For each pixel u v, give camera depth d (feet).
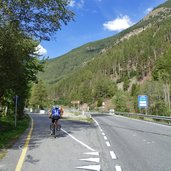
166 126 85.30
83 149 40.88
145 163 31.01
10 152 38.14
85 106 499.10
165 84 253.44
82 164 30.66
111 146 43.73
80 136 58.39
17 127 80.28
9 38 49.96
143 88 234.99
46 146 43.93
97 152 38.19
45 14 54.49
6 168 28.73
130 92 442.09
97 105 453.58
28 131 70.23
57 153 37.58
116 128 79.30
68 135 60.49
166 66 320.91
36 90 373.20
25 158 33.96
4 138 52.49
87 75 650.02
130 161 32.09
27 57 65.10
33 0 50.08
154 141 49.34
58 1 53.72
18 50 54.85
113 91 479.82
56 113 59.77
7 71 63.31
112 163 31.07
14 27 49.83
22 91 110.22
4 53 55.93
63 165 30.19
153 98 221.05
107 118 146.41
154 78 329.11
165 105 213.46
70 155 36.06
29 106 389.39
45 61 103.81
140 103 174.91
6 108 128.57
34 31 56.44
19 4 48.60
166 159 33.17
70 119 144.25
